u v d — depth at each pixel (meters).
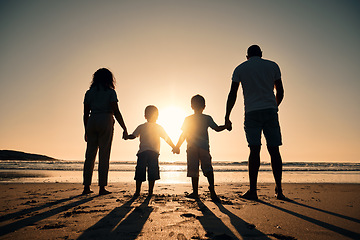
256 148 3.06
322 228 1.66
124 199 3.00
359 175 11.92
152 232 1.55
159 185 5.23
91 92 3.64
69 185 5.20
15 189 4.36
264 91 3.04
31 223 1.80
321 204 2.66
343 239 1.43
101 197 3.19
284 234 1.52
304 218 1.96
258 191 4.01
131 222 1.81
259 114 3.03
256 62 3.13
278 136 3.07
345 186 5.21
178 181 7.20
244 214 2.10
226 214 2.10
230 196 3.33
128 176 9.68
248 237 1.46
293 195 3.52
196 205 2.56
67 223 1.79
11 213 2.17
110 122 3.62
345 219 1.93
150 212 2.18
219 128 3.22
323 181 7.70
